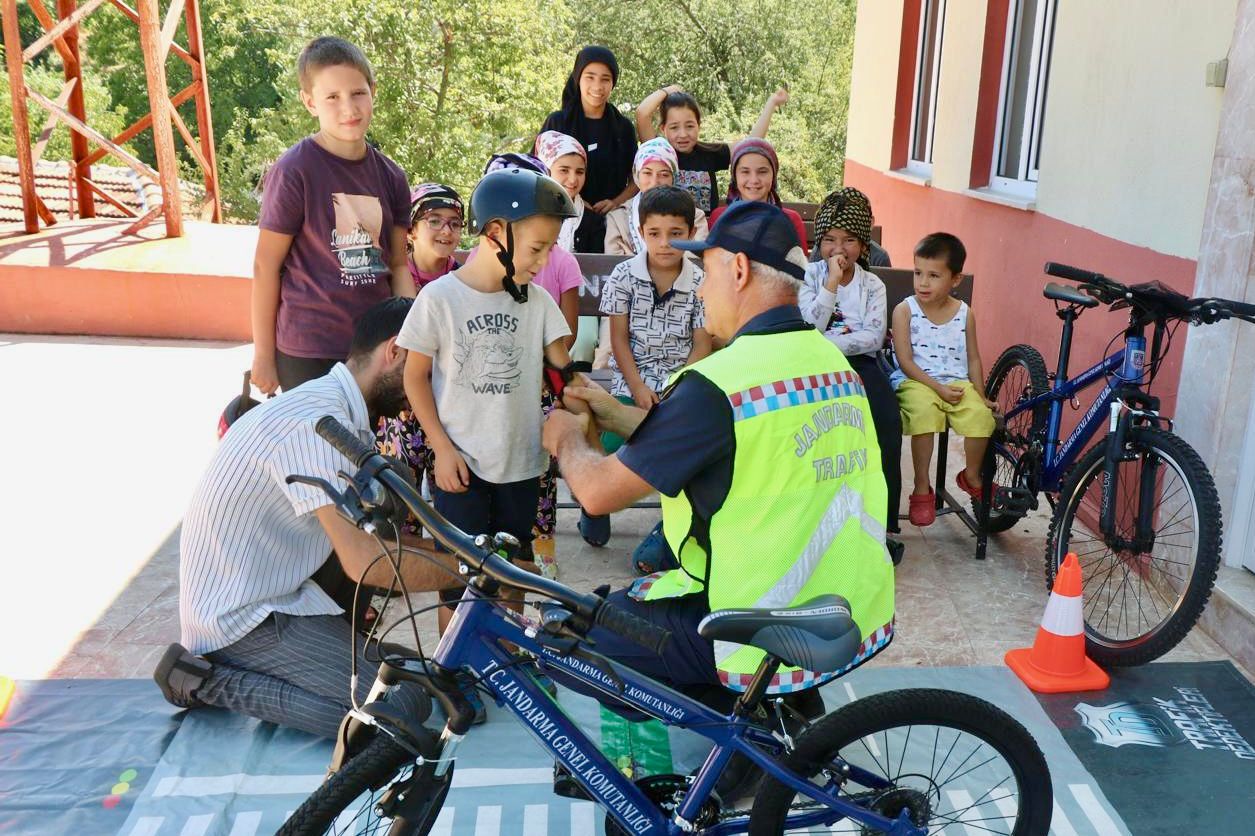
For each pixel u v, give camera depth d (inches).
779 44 1143.0
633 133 240.5
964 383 163.2
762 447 81.9
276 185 140.2
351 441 81.2
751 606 82.3
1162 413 160.4
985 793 102.7
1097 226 188.4
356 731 85.2
